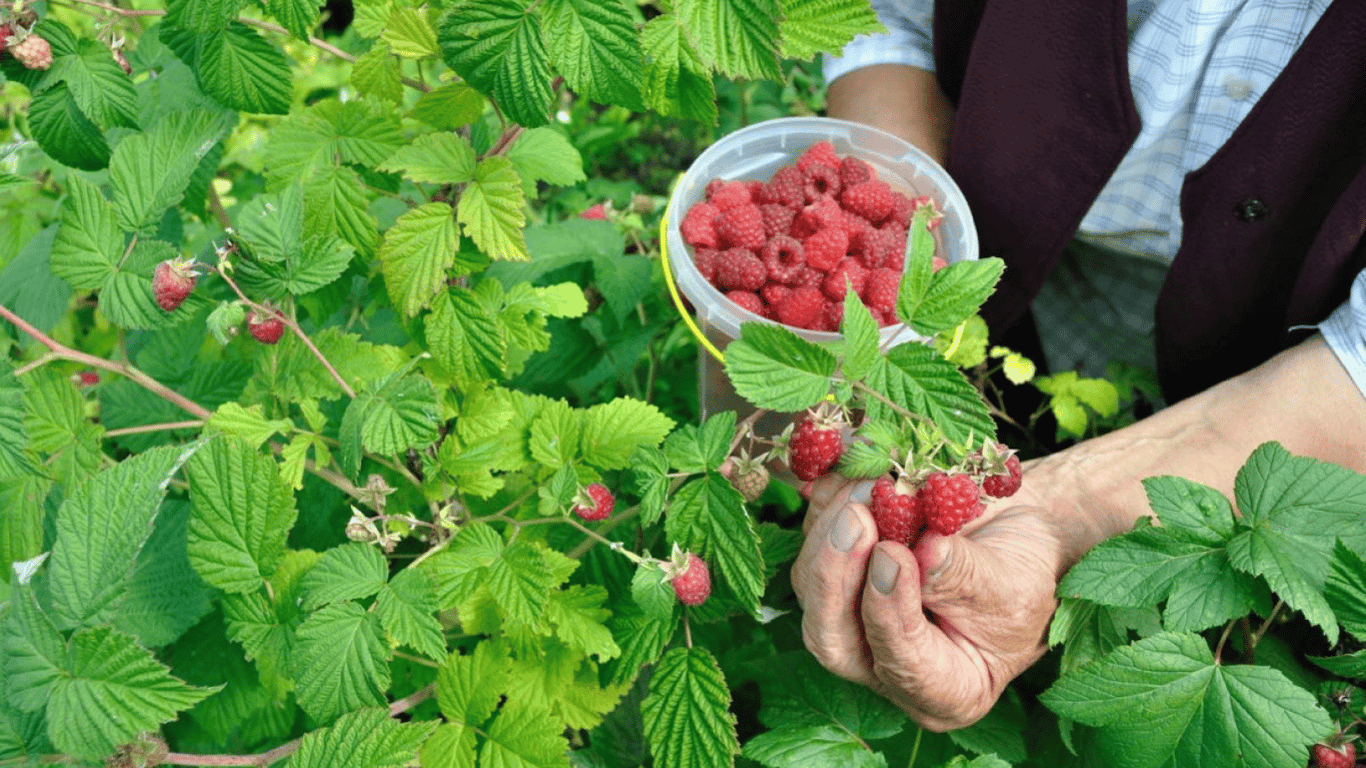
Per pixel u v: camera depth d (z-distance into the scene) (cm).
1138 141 48
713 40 27
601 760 41
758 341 32
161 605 36
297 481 35
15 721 28
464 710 34
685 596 33
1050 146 49
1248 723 31
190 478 32
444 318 36
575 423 39
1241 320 51
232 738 43
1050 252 53
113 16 38
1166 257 54
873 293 44
